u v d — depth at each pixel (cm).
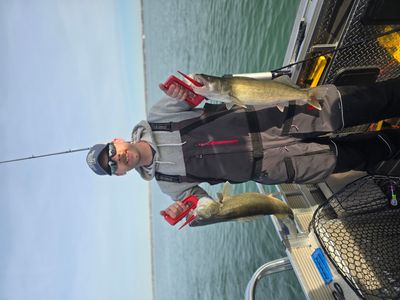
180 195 269
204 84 227
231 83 230
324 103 248
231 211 252
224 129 254
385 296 194
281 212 275
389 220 238
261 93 235
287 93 237
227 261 752
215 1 835
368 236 230
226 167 254
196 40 1039
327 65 271
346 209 248
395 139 274
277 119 253
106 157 258
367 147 270
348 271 214
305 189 315
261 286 547
